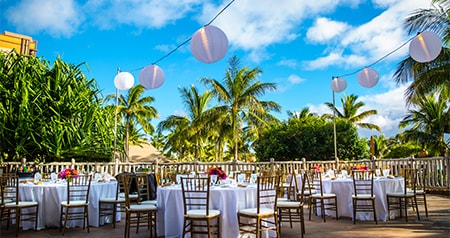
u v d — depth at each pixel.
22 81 11.71
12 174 6.16
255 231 4.90
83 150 12.12
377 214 6.97
